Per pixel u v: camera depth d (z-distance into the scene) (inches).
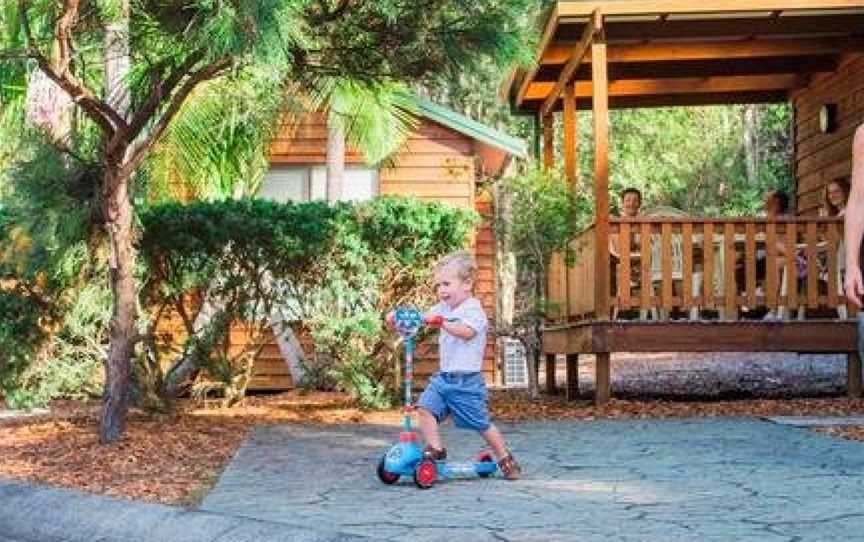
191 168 609.0
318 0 330.6
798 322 468.1
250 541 208.5
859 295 186.9
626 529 211.5
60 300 391.9
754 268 474.6
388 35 333.1
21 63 402.3
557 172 527.5
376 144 612.1
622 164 1332.4
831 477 274.5
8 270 385.7
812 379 606.2
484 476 279.3
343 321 426.0
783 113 1455.5
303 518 223.6
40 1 301.9
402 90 573.0
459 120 677.9
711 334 466.0
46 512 249.9
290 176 687.1
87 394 405.7
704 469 289.9
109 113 327.0
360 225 434.3
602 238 466.6
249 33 269.1
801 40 535.5
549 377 577.3
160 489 266.1
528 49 333.4
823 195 631.2
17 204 337.4
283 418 411.2
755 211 1337.4
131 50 327.0
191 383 456.8
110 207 337.4
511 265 818.8
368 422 403.2
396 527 214.1
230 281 422.9
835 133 612.7
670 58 534.3
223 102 577.0
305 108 593.9
